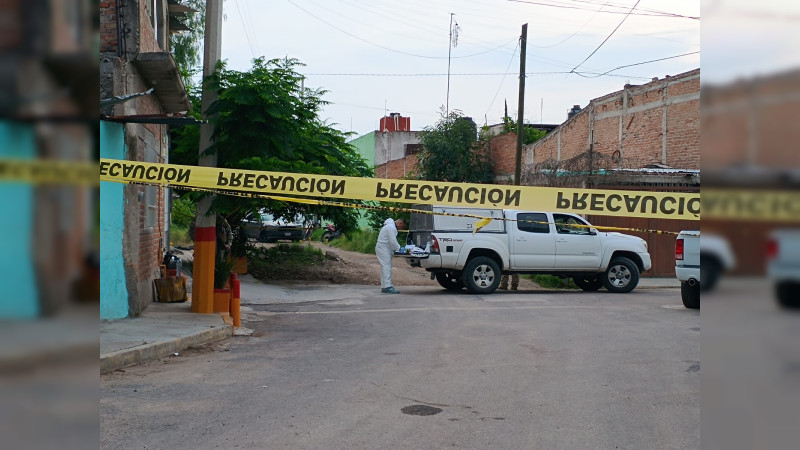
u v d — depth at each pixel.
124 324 9.91
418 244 17.70
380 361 8.40
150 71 10.70
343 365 8.13
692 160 19.47
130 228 10.61
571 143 24.97
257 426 5.58
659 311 13.20
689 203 7.05
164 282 12.84
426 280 20.61
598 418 5.89
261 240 29.58
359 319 12.23
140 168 8.28
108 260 9.80
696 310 13.30
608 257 17.17
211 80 11.16
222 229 12.70
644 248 17.61
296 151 12.70
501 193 7.54
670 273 21.33
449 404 6.36
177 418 5.79
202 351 8.91
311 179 8.01
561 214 17.19
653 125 20.97
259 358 8.52
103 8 9.95
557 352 9.01
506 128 34.91
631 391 6.88
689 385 7.14
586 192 7.32
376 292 17.19
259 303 14.66
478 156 29.56
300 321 11.98
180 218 24.91
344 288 18.05
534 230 16.95
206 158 11.10
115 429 5.44
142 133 11.65
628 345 9.52
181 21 18.92
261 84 10.97
